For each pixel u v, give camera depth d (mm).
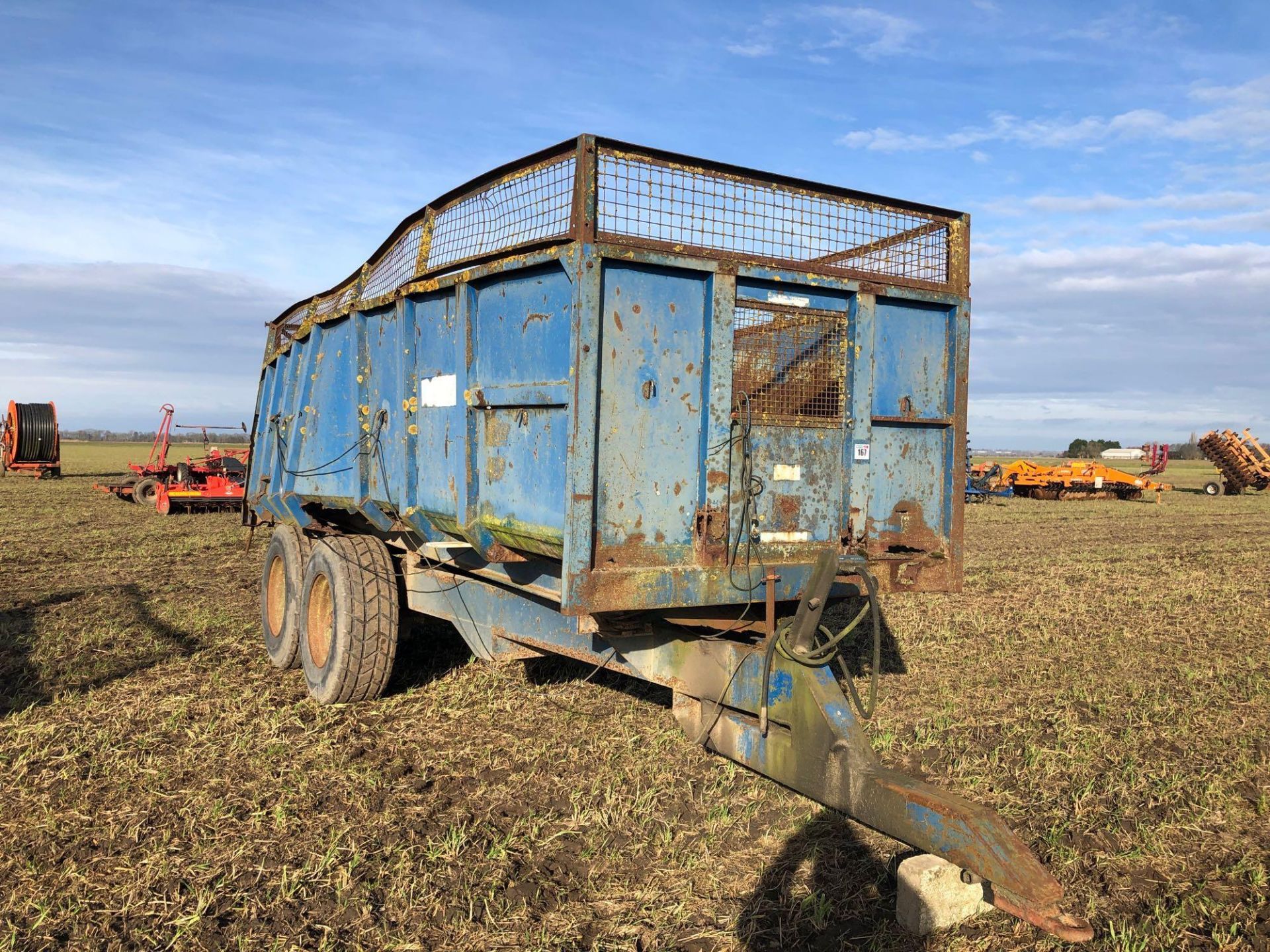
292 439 8398
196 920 3688
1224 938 3713
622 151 4246
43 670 7469
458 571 6422
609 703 6652
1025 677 7875
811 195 4930
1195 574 14711
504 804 4910
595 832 4547
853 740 3656
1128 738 6164
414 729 6121
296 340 8336
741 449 4605
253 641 8734
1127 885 4215
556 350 4305
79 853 4289
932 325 5445
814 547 4922
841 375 5043
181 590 11703
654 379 4344
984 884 3227
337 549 6801
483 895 3947
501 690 6992
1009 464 40312
